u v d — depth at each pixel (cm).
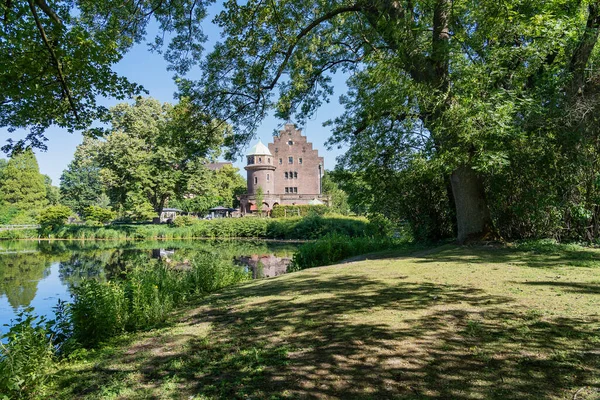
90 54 816
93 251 2627
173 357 420
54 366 430
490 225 1077
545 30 858
